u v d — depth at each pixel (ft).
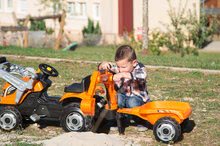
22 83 26.40
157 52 67.26
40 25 89.40
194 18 83.56
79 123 25.59
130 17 94.53
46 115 26.45
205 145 24.56
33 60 53.83
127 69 25.89
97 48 85.51
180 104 25.70
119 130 26.00
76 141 23.04
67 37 89.45
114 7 94.38
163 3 92.32
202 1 100.53
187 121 26.78
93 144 22.85
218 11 103.45
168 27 81.87
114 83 25.80
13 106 26.61
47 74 26.55
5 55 57.06
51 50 65.46
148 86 39.11
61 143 23.12
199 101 33.88
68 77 42.83
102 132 26.63
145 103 26.43
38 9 95.66
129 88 26.18
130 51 25.88
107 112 25.50
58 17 82.58
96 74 25.07
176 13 92.17
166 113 24.71
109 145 23.08
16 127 26.35
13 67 26.81
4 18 101.09
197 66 50.08
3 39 73.00
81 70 47.19
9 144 23.30
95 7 95.50
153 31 80.18
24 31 75.00
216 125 27.91
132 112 25.44
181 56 66.08
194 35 82.69
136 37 88.02
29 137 25.38
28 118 27.58
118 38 92.32
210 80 42.70
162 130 24.59
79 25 95.76
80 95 25.27
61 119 25.99
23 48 66.23
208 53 81.66
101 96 27.91
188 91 37.22
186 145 24.49
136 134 26.27
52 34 89.40
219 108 31.91
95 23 95.50
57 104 26.23
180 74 45.65
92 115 24.93
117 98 26.08
